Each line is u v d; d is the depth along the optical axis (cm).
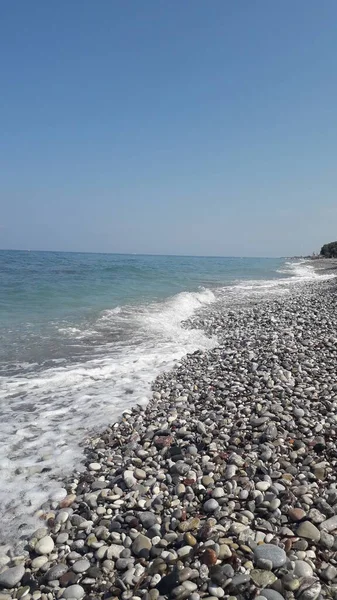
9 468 476
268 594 276
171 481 436
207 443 516
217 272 4928
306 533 334
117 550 336
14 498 418
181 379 821
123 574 309
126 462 488
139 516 375
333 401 629
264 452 474
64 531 366
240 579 288
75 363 906
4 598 295
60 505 405
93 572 314
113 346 1085
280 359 884
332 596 274
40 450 523
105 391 749
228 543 326
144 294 2241
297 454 472
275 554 307
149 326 1372
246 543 326
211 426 568
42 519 385
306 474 427
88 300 1888
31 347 1012
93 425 601
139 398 713
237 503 383
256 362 881
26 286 2225
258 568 300
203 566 306
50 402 686
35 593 297
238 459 463
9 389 734
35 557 336
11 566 326
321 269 6069
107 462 494
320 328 1214
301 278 4128
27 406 665
